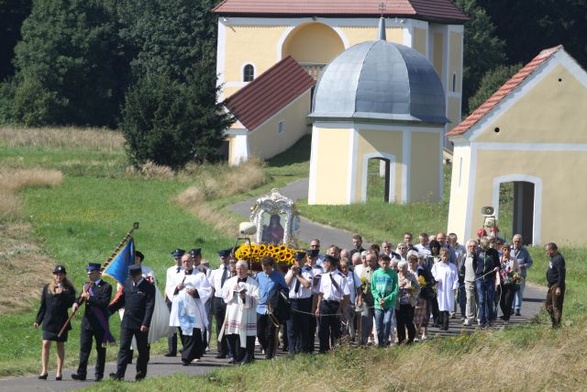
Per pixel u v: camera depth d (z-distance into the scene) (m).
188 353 73.19
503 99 130.38
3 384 65.56
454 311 95.19
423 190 168.25
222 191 165.38
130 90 194.12
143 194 158.62
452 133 133.50
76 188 160.00
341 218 147.12
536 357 67.62
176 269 75.19
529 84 130.75
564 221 131.75
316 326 78.12
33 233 126.81
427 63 171.00
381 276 76.50
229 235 133.00
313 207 155.25
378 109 166.75
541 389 62.81
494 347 71.06
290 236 93.50
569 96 131.38
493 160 130.88
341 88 167.50
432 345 72.06
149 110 185.12
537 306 99.69
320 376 64.06
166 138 182.88
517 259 93.25
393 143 166.75
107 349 79.56
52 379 67.81
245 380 64.06
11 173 161.00
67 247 119.69
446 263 88.31
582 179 131.88
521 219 134.62
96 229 131.12
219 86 195.88
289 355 71.69
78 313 90.25
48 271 107.12
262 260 73.38
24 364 72.69
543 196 131.25
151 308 66.19
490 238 92.19
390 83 167.25
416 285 78.75
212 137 190.50
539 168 131.25
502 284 90.06
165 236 129.88
